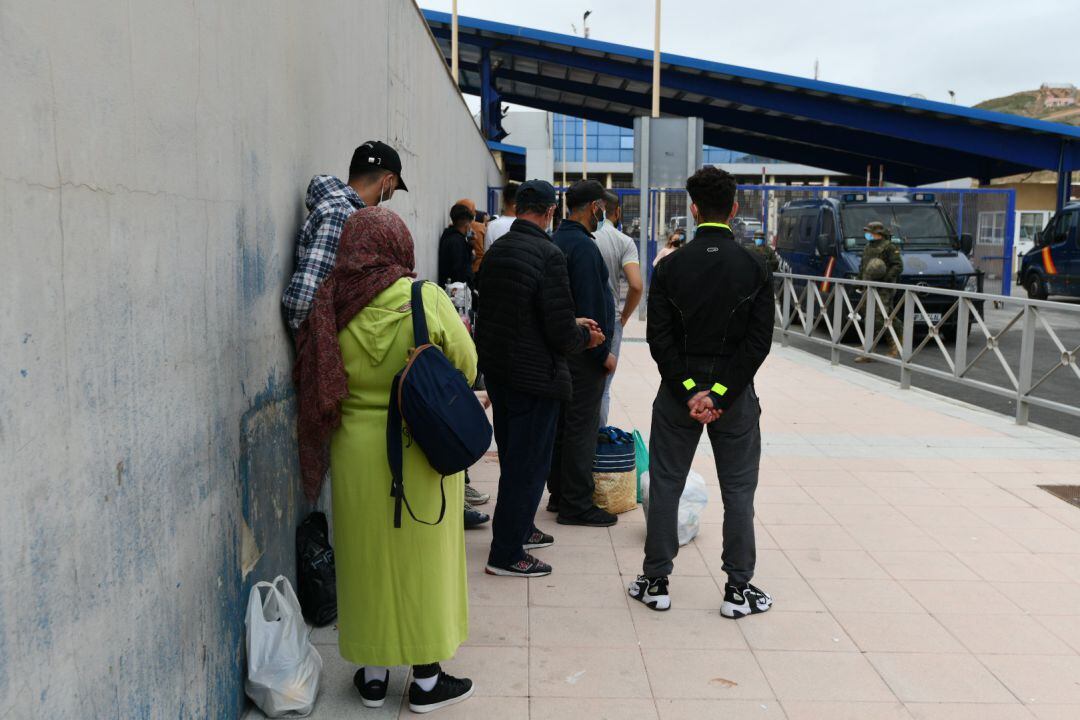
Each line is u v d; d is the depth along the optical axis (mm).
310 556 3520
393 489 2807
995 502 5199
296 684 2867
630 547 4496
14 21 1542
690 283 3439
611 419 7480
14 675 1533
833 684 3160
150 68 2102
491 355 3912
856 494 5359
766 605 3754
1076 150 25797
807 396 8664
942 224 14438
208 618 2508
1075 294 18703
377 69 5340
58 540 1682
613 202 5250
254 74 2918
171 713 2232
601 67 26922
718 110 31422
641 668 3271
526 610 3754
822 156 37000
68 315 1722
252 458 2910
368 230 2889
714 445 3686
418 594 2893
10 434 1524
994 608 3783
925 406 8133
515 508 4020
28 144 1587
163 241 2178
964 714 2969
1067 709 3000
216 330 2561
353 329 2857
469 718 2939
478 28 25688
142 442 2057
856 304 11070
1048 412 8266
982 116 25000
